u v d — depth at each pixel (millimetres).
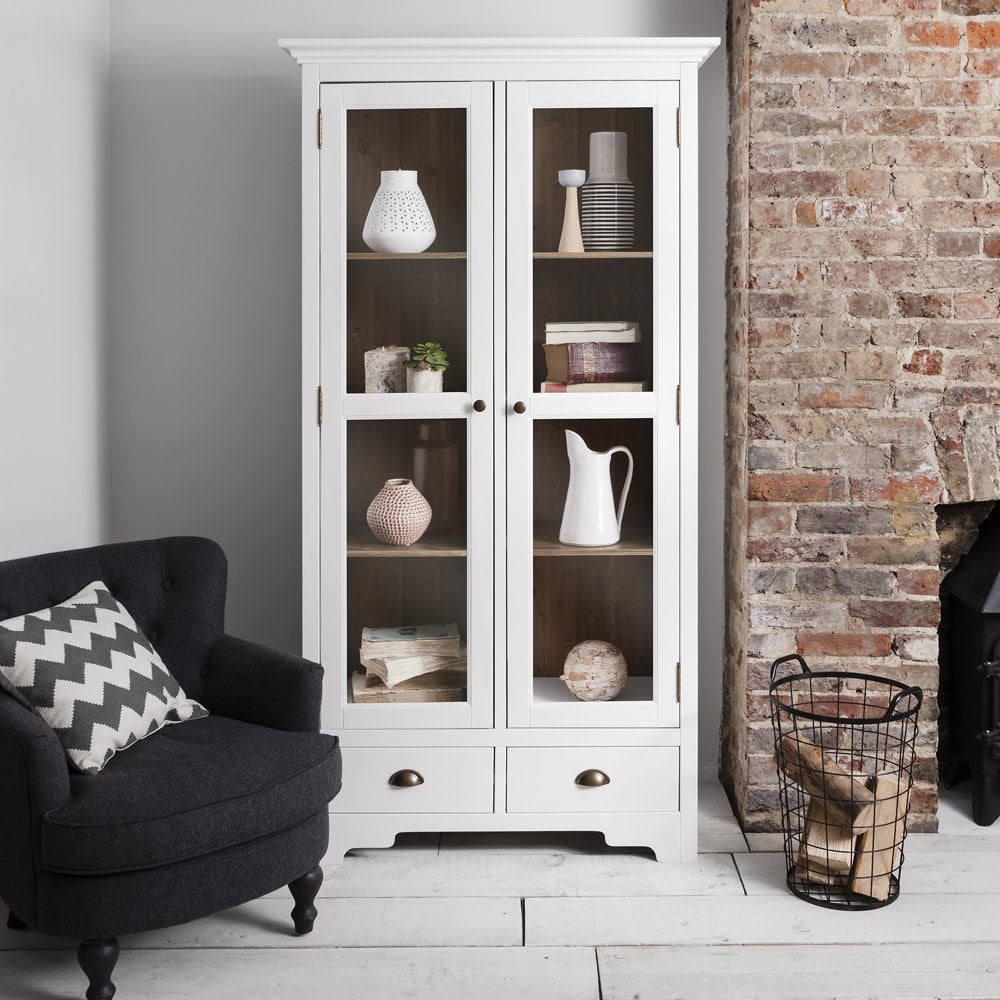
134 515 3291
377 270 2779
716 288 3193
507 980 2299
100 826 2059
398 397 2787
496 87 2730
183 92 3201
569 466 2812
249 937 2465
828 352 2893
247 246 3238
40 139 2783
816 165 2854
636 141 2746
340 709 2820
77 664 2314
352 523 2820
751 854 2867
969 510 3141
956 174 2852
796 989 2264
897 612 2941
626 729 2826
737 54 3014
